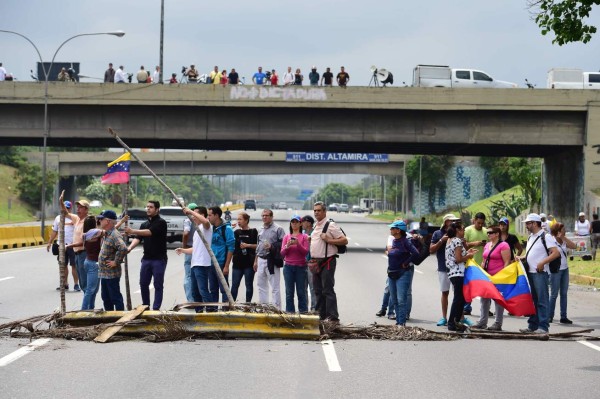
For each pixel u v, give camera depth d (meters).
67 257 24.14
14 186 120.06
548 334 16.50
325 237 17.38
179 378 11.69
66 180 133.50
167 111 52.59
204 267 17.59
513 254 17.94
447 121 52.47
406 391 11.05
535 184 78.88
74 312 15.80
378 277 31.97
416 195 132.75
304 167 134.12
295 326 15.50
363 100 51.34
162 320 15.16
